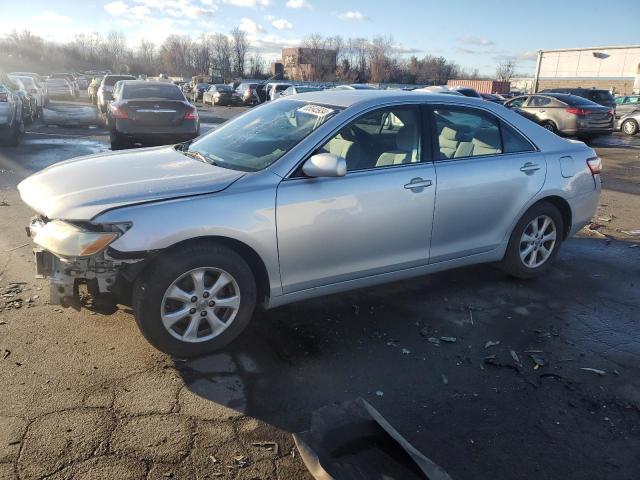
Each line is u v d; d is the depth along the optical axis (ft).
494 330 13.07
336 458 8.34
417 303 14.35
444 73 246.88
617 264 18.06
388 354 11.76
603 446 9.19
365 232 12.38
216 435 8.99
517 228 15.25
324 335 12.43
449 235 13.88
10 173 28.99
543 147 15.46
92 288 10.44
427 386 10.68
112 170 12.07
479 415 9.86
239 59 301.22
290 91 86.94
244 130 13.87
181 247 10.57
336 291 12.69
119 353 11.19
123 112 34.65
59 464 8.14
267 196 11.12
